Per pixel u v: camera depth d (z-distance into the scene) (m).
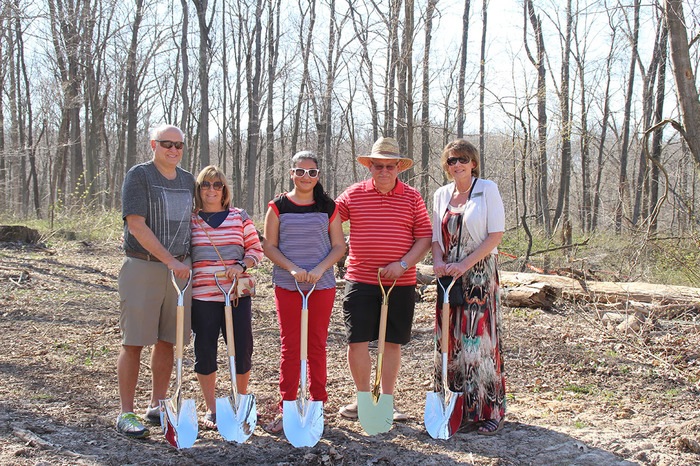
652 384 5.82
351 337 4.66
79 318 8.15
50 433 4.28
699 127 9.09
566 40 24.86
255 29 32.94
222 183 4.50
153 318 4.31
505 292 9.12
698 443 4.27
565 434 4.56
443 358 4.51
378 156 4.49
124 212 4.20
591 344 7.12
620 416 4.98
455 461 4.07
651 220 10.13
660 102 21.36
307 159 4.49
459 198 4.68
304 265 4.51
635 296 8.44
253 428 4.24
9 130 40.25
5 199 31.61
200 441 4.31
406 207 4.68
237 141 38.25
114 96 37.81
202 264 4.43
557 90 22.33
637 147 24.70
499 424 4.59
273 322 8.34
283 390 4.54
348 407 4.89
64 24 25.44
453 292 4.59
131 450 4.09
